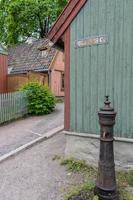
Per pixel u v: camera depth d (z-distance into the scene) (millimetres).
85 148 5867
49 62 20984
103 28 5469
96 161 5734
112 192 4219
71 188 4789
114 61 5363
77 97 5898
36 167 5910
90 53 5668
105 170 4242
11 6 28453
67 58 5996
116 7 5285
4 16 30688
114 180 4277
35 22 30578
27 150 7203
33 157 6586
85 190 4621
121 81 5301
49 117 12133
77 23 5797
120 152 5395
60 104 17312
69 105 6027
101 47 5512
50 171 5645
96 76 5609
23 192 4773
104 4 5426
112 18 5344
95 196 4207
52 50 21828
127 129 5266
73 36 5879
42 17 30141
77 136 5961
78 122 5910
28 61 23203
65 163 5965
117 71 5340
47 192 4730
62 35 6035
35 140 7926
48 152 6867
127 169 5332
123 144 5355
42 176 5414
